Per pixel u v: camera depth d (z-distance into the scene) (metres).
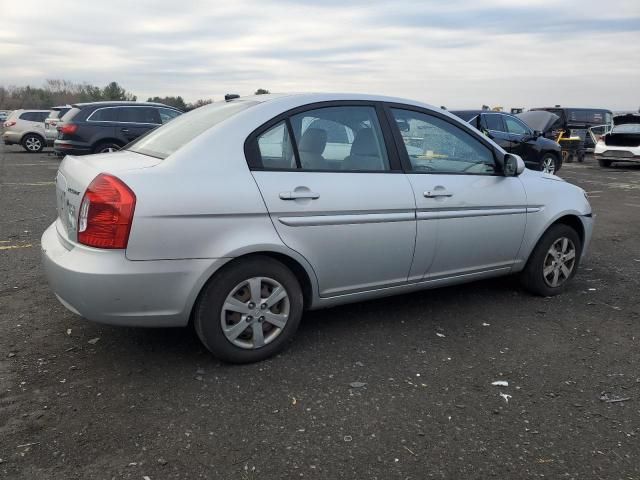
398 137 3.85
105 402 2.93
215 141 3.21
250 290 3.28
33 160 18.33
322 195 3.40
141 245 2.91
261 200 3.20
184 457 2.49
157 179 2.99
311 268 3.45
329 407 2.92
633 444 2.65
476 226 4.12
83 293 2.93
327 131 3.58
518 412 2.91
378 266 3.72
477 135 4.26
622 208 9.99
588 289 5.00
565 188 4.73
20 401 2.92
